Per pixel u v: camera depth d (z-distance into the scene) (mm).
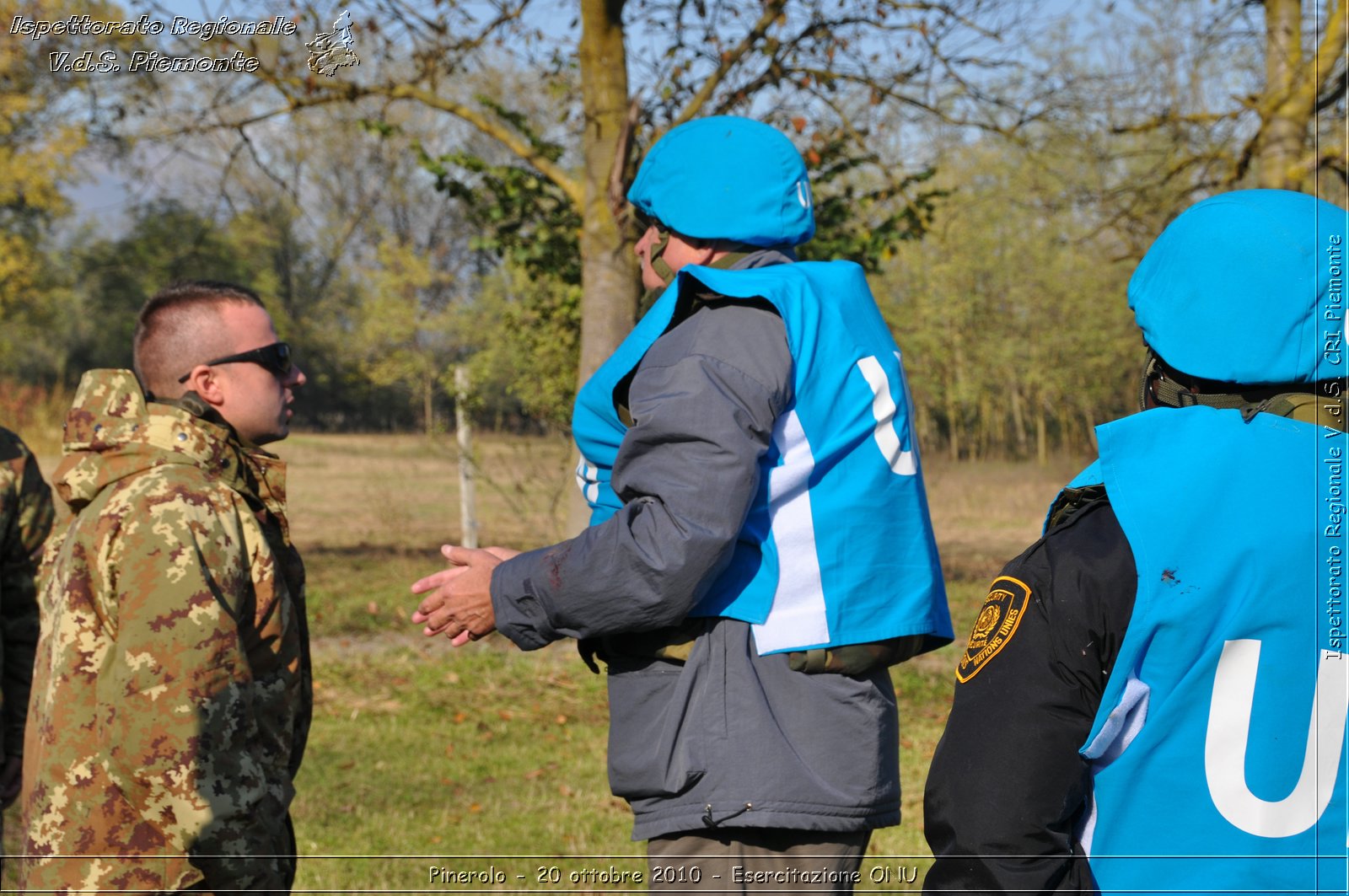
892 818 2018
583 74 8406
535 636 1941
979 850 1304
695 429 1799
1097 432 1371
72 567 2061
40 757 2041
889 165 10016
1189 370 1397
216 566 2023
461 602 2023
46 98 9570
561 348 10922
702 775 1886
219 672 1985
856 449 1954
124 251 30844
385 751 5699
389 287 30906
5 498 2877
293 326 34906
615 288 8312
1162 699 1280
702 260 2150
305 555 12188
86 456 2125
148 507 2006
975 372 31328
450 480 21031
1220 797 1277
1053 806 1297
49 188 22016
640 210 2266
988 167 26172
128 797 1978
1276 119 8938
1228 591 1273
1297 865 1272
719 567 1810
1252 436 1335
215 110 9344
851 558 1920
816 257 9484
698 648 1918
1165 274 1442
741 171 2102
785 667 1900
